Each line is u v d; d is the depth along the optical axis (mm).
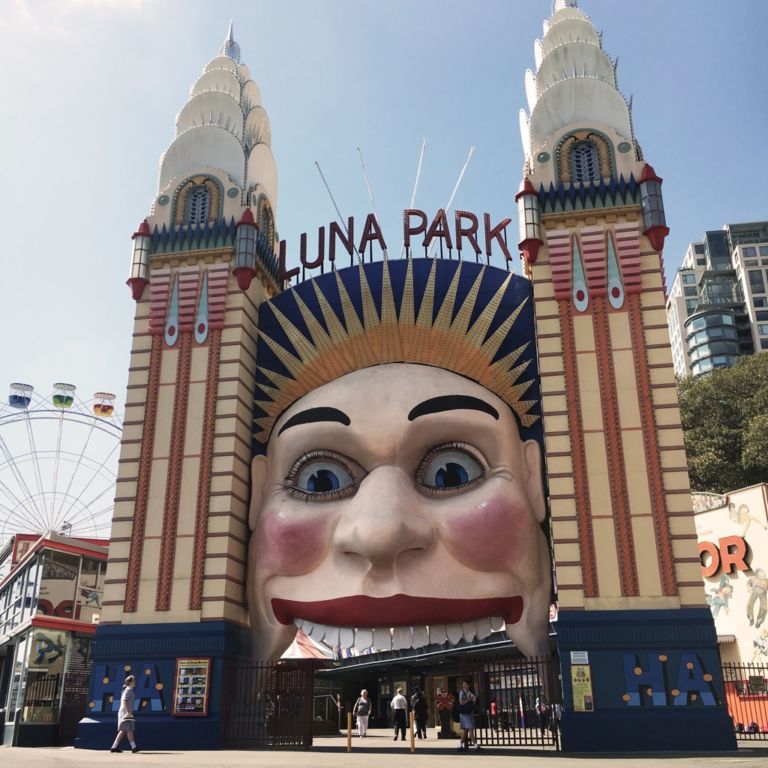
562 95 28516
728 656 36625
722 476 58281
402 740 31375
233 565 25344
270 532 25281
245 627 25750
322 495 25312
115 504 26125
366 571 23812
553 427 24250
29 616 33438
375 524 23344
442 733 32906
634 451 23734
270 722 24375
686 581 22344
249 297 28500
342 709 49000
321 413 25703
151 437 26734
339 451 25562
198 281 28438
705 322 132750
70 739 31359
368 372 26578
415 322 26766
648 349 24703
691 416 63094
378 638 24172
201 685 23734
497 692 34062
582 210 26406
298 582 24984
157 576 25141
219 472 25953
